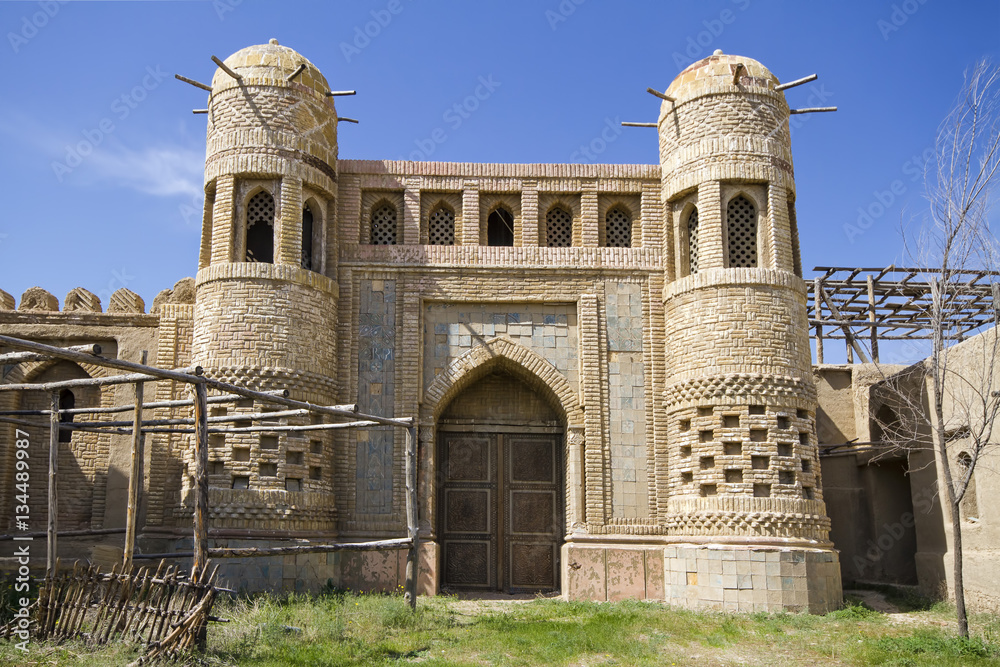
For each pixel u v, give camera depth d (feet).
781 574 49.01
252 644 33.40
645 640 38.88
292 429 45.62
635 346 57.72
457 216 60.03
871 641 39.04
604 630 40.11
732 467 51.55
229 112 55.67
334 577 52.21
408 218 59.06
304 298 53.93
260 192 55.88
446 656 34.22
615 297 58.39
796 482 51.37
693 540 51.34
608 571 53.83
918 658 36.01
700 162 56.39
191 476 51.85
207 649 31.37
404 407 55.98
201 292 53.72
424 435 56.29
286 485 51.39
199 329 53.21
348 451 55.26
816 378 66.80
